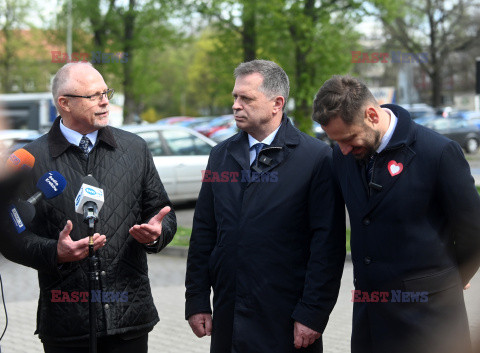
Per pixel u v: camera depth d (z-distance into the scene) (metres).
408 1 31.88
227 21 19.89
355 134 2.84
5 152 2.94
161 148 11.69
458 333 2.86
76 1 25.28
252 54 19.95
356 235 3.01
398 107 2.97
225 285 3.39
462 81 43.84
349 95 2.80
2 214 3.01
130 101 25.98
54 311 3.25
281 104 3.38
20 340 5.66
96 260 3.23
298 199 3.31
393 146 2.87
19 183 2.97
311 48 18.55
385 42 32.03
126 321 3.29
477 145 26.86
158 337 5.68
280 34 19.03
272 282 3.30
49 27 27.84
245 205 3.34
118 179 3.36
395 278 2.90
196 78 63.22
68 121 3.35
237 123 3.38
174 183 11.65
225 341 3.40
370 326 2.99
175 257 8.98
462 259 2.96
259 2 18.42
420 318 2.87
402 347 2.89
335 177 3.25
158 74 26.86
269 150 3.34
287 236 3.32
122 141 3.47
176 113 76.50
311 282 3.26
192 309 3.53
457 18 34.31
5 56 38.06
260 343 3.29
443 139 2.89
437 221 2.92
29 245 3.12
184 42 25.59
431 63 34.84
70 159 3.33
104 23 25.58
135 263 3.38
